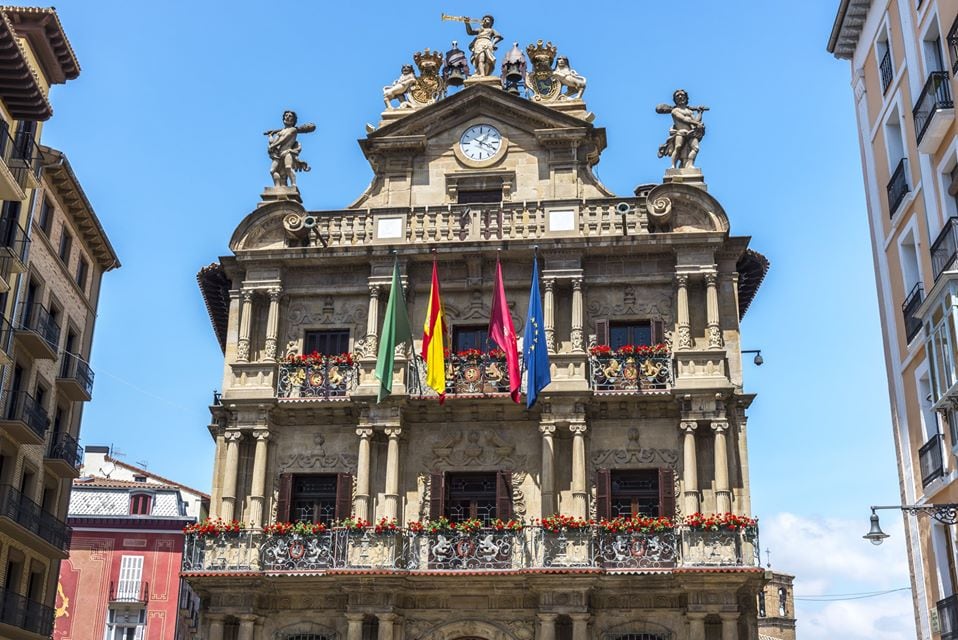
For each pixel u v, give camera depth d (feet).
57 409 138.10
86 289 146.00
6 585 121.90
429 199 122.83
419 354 115.96
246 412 113.50
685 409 108.37
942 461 92.43
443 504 110.11
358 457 111.65
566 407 109.81
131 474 231.71
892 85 108.27
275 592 107.65
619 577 101.45
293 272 120.26
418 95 128.16
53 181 130.93
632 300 115.44
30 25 116.06
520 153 123.24
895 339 107.14
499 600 106.11
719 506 104.88
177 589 198.18
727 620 100.27
